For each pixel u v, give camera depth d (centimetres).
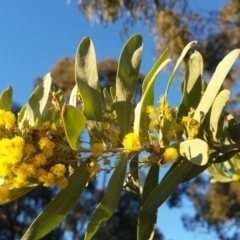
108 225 481
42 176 42
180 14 328
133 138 44
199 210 450
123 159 45
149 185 48
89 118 45
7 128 43
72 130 42
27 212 489
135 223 485
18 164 42
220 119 50
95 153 44
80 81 45
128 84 47
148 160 45
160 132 46
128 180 54
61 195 43
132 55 47
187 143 43
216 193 429
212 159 48
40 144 42
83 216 487
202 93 48
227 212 423
